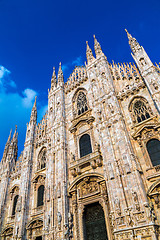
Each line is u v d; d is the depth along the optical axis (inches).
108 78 1307.8
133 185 896.3
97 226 1013.8
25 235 1254.3
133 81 1240.8
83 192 1110.4
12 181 1673.2
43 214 1200.8
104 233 975.6
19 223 1283.2
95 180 1085.8
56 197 1174.3
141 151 995.9
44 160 1521.9
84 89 1515.7
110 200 938.7
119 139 1050.7
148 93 1120.2
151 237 761.0
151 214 804.0
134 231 805.9
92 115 1326.3
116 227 864.9
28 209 1349.7
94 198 1048.2
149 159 956.6
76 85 1593.3
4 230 1422.2
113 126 1110.4
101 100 1262.3
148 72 1115.9
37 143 1635.1
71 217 1083.9
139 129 1025.5
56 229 1074.7
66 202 1123.9
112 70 1387.8
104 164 1041.5
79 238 1008.2
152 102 1082.7
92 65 1487.5
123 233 828.6
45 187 1274.6
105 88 1294.3
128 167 944.3
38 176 1427.2
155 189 875.4
